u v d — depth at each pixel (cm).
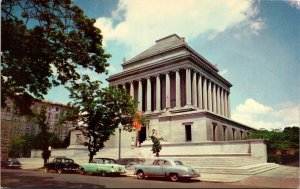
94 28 2022
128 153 4269
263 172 2542
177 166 2033
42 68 1981
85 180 1984
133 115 3438
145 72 6488
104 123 3338
